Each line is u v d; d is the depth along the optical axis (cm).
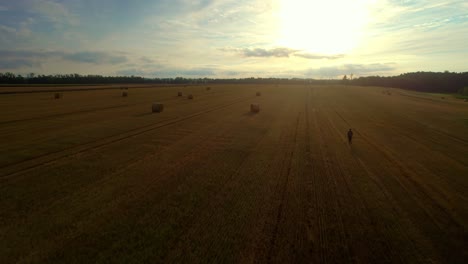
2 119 2319
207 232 715
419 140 1823
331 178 1116
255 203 884
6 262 596
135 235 698
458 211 849
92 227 734
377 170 1222
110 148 1499
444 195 965
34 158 1297
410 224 769
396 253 641
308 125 2348
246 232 716
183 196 927
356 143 1723
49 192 938
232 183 1046
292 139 1809
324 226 751
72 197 905
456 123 2511
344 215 814
